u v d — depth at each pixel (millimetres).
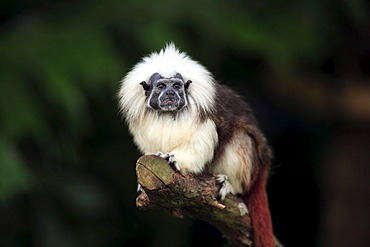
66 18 13484
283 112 16141
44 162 14117
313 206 16422
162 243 14961
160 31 13078
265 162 9648
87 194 14188
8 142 12484
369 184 16062
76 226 14617
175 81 8789
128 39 13508
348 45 15688
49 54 12859
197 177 8875
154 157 8250
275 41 13727
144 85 9000
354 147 16109
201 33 13531
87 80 12820
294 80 15617
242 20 13703
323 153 16344
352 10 14008
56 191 14109
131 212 15039
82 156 14523
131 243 15086
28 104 12773
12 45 13148
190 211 8930
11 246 14117
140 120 9062
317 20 14172
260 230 9359
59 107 13531
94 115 14312
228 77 15320
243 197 9391
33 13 13961
